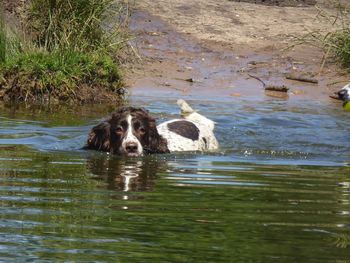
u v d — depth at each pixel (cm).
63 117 1487
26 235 742
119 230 764
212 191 939
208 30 2194
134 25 2147
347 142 1337
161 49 2034
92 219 802
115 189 941
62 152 1185
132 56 1941
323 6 2516
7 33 1820
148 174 1038
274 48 2100
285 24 2291
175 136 1268
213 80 1870
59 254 692
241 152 1235
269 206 870
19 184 954
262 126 1454
